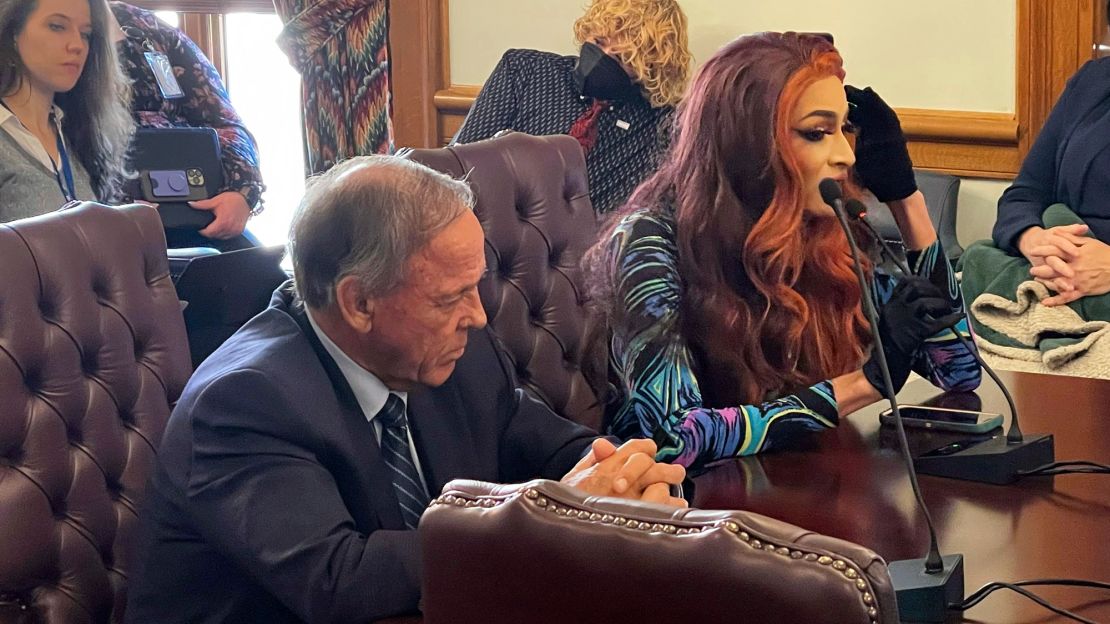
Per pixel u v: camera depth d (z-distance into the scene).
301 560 1.26
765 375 1.81
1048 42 3.41
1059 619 1.09
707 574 0.70
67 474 1.50
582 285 2.07
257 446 1.31
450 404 1.57
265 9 4.59
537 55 3.45
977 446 1.55
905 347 1.74
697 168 1.80
